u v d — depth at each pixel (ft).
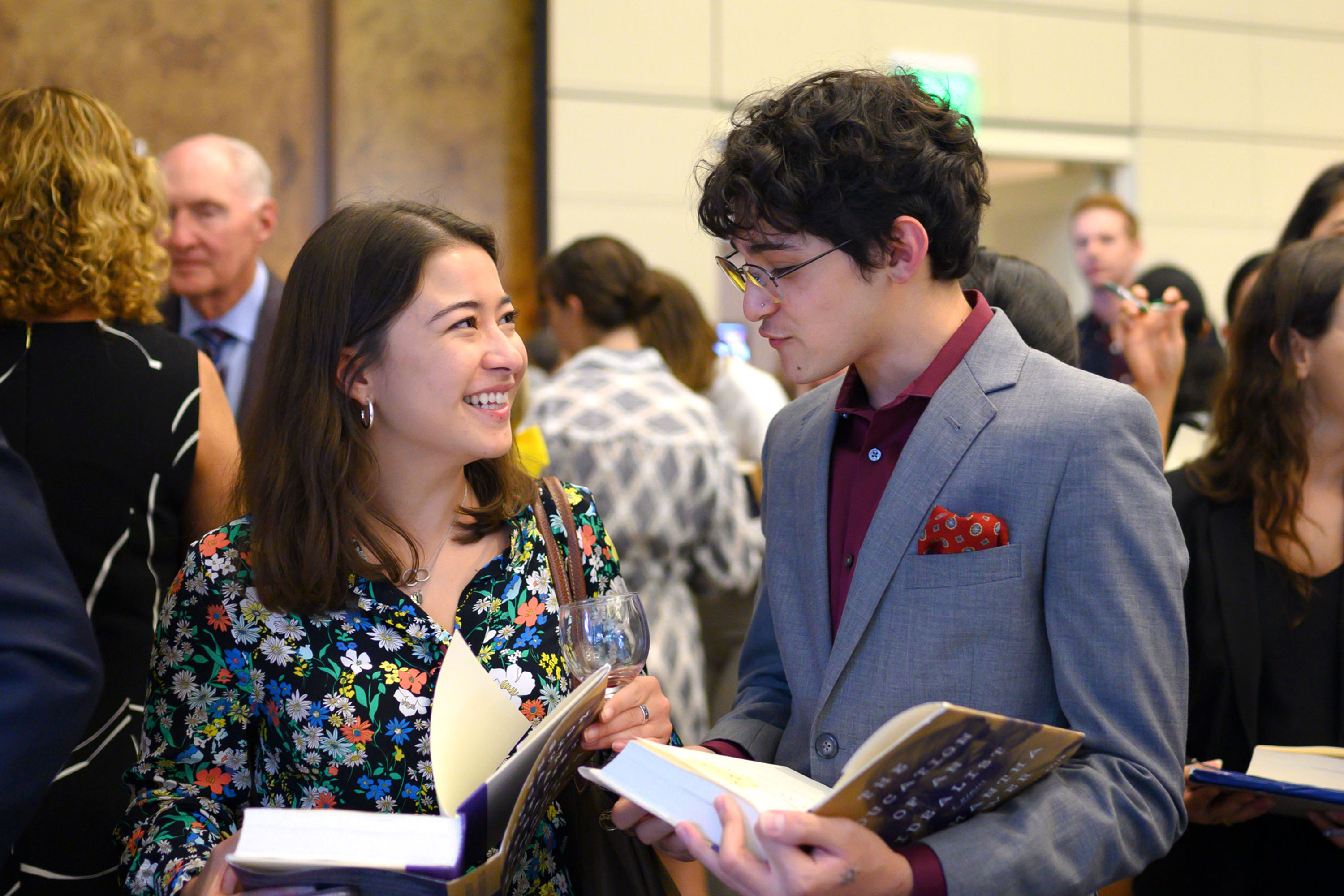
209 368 6.48
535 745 3.91
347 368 4.85
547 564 5.14
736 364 13.44
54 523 5.70
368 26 19.53
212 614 4.86
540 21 20.11
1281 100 24.64
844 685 4.41
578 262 10.33
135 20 18.35
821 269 4.30
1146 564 4.07
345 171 19.42
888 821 3.74
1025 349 4.57
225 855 4.18
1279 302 6.05
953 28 22.72
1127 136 23.73
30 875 5.35
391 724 4.72
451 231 4.97
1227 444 6.32
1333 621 6.00
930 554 4.29
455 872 3.78
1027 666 4.21
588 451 9.52
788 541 4.94
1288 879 5.92
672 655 9.49
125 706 5.82
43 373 5.81
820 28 22.02
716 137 4.78
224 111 18.79
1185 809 4.12
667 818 3.82
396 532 5.01
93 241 5.85
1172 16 23.94
